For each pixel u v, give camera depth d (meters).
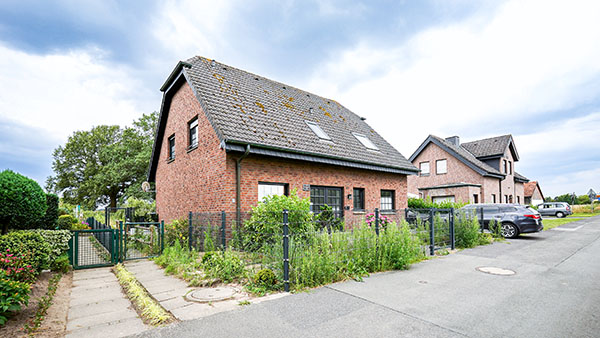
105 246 8.28
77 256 7.43
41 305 4.26
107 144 37.28
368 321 3.58
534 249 9.24
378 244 6.46
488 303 4.22
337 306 4.09
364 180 12.95
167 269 6.41
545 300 4.36
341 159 11.49
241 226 7.10
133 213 15.55
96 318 3.92
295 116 12.46
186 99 11.73
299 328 3.40
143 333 3.37
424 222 8.37
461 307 4.06
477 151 27.80
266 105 11.90
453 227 9.34
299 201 7.50
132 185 30.30
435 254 8.38
